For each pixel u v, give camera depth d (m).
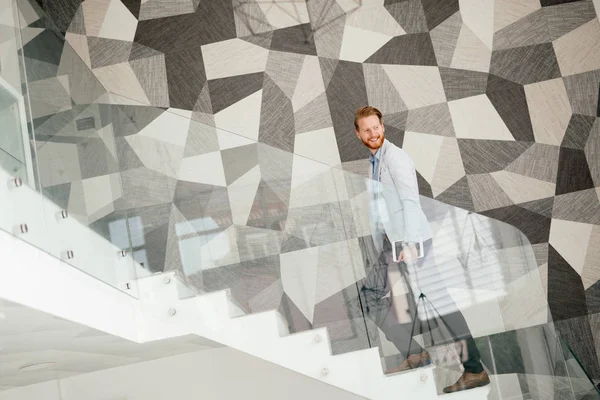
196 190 3.37
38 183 2.42
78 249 2.69
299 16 5.09
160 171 3.38
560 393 3.17
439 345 3.19
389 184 3.29
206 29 5.07
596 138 4.90
